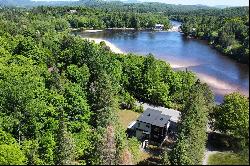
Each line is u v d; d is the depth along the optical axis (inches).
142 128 2471.7
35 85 2807.6
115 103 2674.7
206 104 2450.8
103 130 1918.1
